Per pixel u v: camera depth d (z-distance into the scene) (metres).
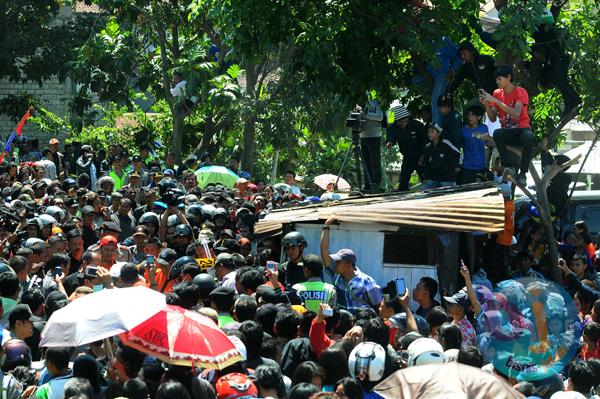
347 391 8.18
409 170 20.67
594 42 21.00
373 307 12.90
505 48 17.61
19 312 10.70
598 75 21.08
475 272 14.98
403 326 11.67
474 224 13.66
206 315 10.02
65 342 8.56
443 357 9.71
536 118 22.41
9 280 11.83
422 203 14.62
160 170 26.02
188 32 32.25
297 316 10.58
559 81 18.80
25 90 38.97
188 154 35.72
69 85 39.16
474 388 7.61
